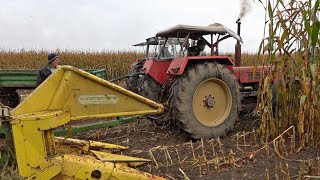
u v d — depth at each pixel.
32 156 2.70
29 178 2.66
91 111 2.95
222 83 5.82
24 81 5.89
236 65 6.89
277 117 5.35
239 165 4.29
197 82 5.58
